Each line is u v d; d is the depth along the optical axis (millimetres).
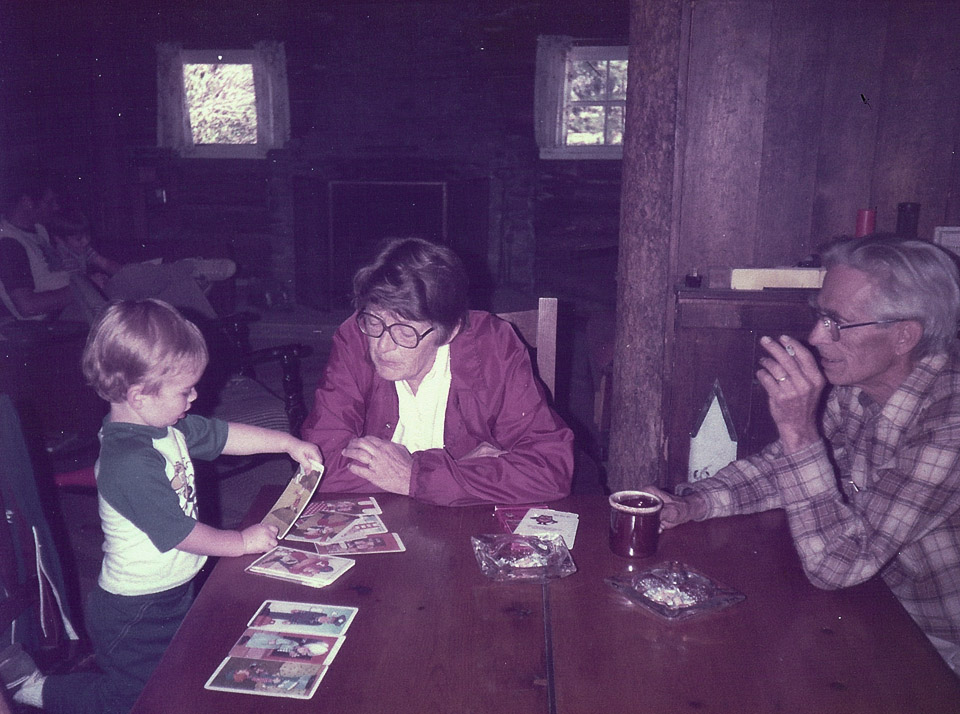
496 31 7117
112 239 5758
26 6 6449
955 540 1593
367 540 1574
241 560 1507
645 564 1495
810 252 2844
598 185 7344
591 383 5570
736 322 2656
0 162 6410
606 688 1131
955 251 2604
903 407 1625
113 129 7090
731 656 1210
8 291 4211
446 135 7379
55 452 4082
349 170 7430
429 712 1082
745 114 2770
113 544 1709
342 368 2014
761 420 2736
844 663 1198
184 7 7199
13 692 1757
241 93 7500
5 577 1748
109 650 1750
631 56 2840
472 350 1997
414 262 1703
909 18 2629
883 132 2727
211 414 3326
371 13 7156
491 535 1600
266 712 1084
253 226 7633
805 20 2680
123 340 1576
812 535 1466
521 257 7605
